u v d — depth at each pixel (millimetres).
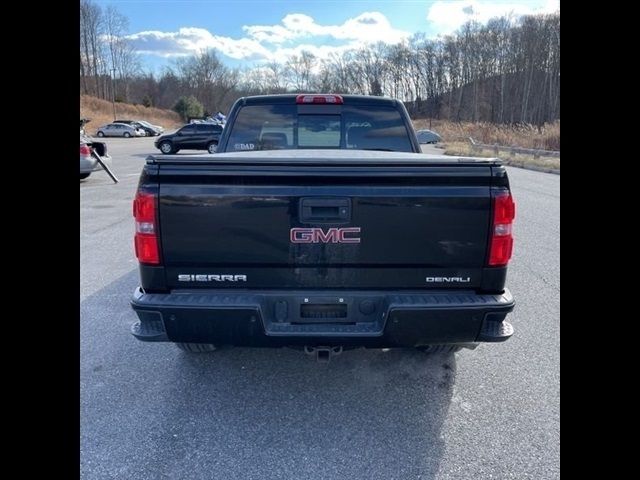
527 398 2953
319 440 2541
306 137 4625
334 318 2521
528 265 5883
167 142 26219
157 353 3545
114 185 13102
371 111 4594
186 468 2312
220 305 2402
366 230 2432
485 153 26844
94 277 5367
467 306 2426
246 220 2414
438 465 2352
